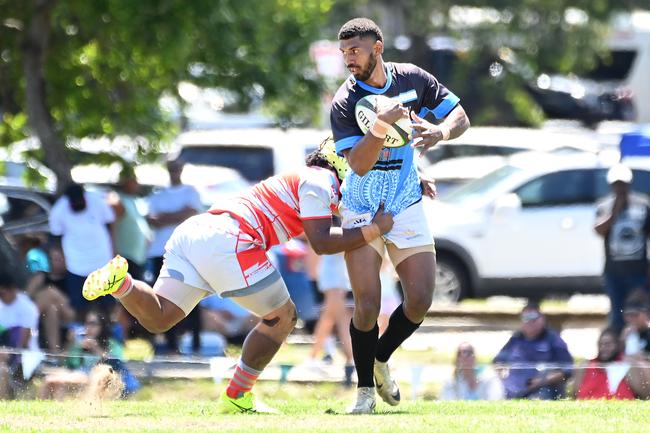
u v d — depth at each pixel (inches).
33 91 2058.3
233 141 2652.6
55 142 2066.9
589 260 2388.0
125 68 2107.5
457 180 2620.6
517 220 2377.0
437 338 2012.8
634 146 2411.4
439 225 2369.6
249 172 2637.8
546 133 2861.7
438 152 2790.4
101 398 1214.3
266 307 998.4
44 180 2154.3
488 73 4419.3
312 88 2325.3
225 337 1718.8
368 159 937.5
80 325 1585.9
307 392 1342.3
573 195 2401.6
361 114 946.7
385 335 1022.4
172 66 2060.8
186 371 1304.1
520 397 1298.0
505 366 1312.7
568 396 1290.6
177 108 2368.4
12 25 2117.4
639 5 4736.7
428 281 989.8
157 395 1275.8
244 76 2193.7
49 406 1099.9
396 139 936.9
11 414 1027.3
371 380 1022.4
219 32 2047.2
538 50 4421.8
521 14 4404.5
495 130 2888.8
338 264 1747.0
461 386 1310.3
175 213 1898.4
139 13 1978.3
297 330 1984.5
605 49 4557.1
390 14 4598.9
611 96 4579.2
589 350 1812.3
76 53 2159.2
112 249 1813.5
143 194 2362.2
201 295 997.8
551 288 2386.8
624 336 1508.4
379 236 973.2
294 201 989.2
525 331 1550.2
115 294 960.9
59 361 1236.5
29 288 1556.3
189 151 2655.0
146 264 1895.9
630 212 1839.3
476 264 2374.5
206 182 2391.7
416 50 4439.0
